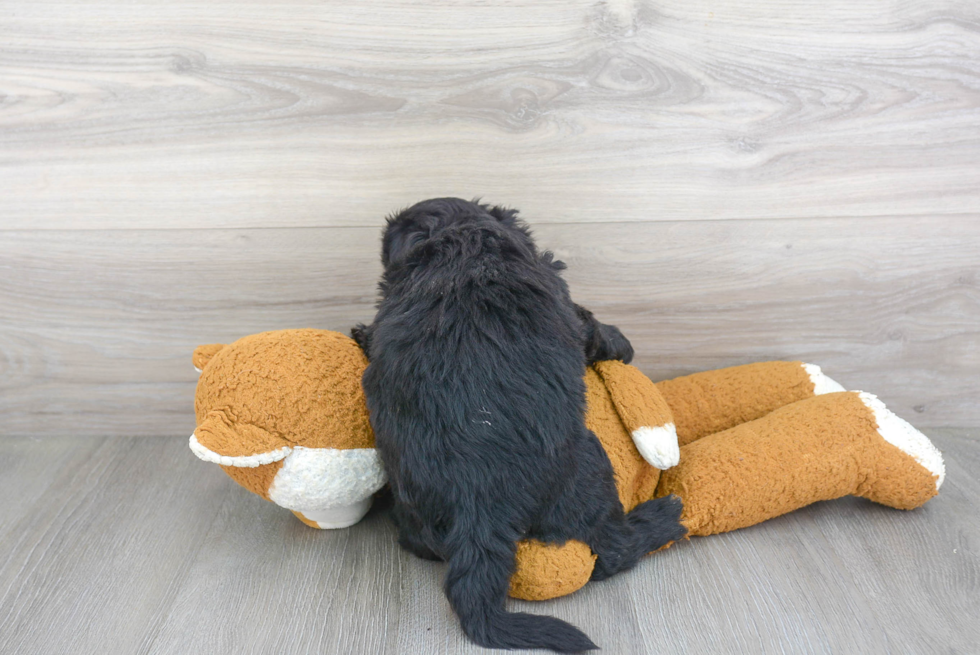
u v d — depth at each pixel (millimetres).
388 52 1324
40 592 1127
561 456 1009
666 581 1118
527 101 1354
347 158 1390
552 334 1041
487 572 984
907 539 1204
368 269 1465
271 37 1316
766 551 1182
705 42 1319
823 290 1480
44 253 1448
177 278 1472
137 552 1224
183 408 1588
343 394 1116
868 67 1332
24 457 1521
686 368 1552
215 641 1025
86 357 1537
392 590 1124
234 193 1412
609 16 1302
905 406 1568
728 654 977
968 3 1290
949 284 1468
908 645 985
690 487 1186
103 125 1366
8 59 1324
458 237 1073
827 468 1184
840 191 1409
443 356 992
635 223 1435
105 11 1301
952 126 1363
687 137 1376
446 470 984
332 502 1151
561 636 961
